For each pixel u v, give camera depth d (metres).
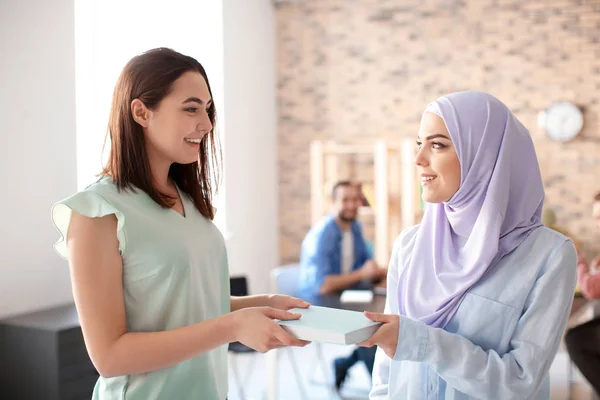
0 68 3.49
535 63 5.89
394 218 6.05
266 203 6.47
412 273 1.68
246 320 1.41
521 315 1.53
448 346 1.45
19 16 3.59
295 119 6.62
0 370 3.39
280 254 6.70
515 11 5.93
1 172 3.52
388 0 6.30
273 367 3.86
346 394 4.40
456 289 1.57
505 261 1.55
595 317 3.50
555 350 1.50
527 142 1.61
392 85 6.32
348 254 4.61
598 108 5.75
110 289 1.41
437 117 1.58
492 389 1.44
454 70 6.13
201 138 1.54
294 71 6.61
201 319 1.54
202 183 1.67
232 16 5.88
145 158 1.50
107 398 1.49
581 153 5.80
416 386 1.61
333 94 6.50
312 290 4.33
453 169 1.56
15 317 3.51
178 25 5.22
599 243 5.76
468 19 6.07
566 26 5.80
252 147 6.22
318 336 1.37
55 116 3.82
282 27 6.63
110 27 4.41
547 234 1.55
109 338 1.39
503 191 1.53
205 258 1.57
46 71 3.76
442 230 1.67
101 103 4.30
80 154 4.16
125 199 1.45
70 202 1.38
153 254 1.45
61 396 3.23
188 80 1.48
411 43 6.25
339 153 6.36
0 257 3.52
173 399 1.51
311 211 6.59
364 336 1.41
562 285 1.49
